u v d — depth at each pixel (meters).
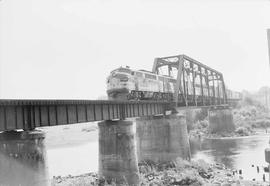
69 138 128.25
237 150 67.38
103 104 35.22
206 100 80.31
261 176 42.97
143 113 44.50
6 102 23.00
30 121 25.58
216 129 104.00
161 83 56.56
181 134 49.78
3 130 23.20
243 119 125.44
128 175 35.53
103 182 35.97
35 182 24.12
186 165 46.19
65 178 44.56
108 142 36.44
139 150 50.72
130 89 46.03
